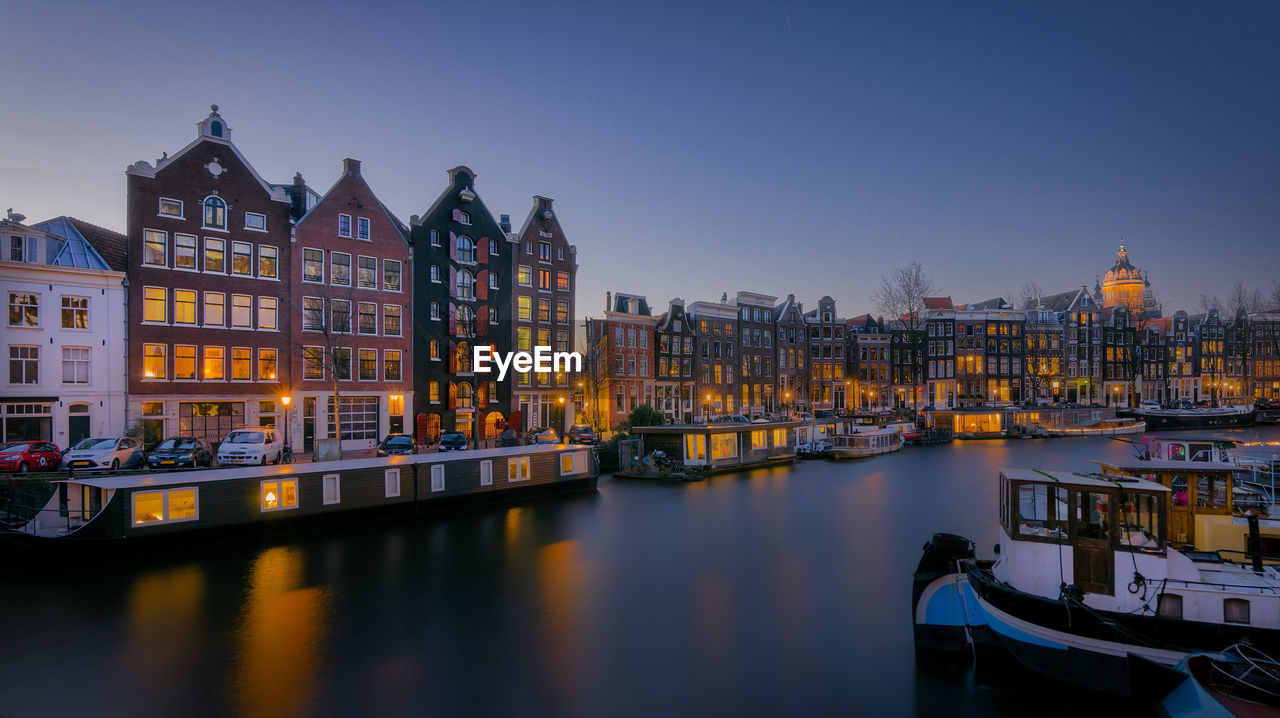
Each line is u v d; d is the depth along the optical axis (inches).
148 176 1370.6
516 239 2009.1
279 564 817.5
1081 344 3580.2
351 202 1644.9
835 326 3216.0
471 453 1199.6
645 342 2425.0
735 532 1015.6
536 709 500.7
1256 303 3907.5
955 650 588.7
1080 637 498.6
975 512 1164.5
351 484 1003.9
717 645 614.5
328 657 579.5
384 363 1684.3
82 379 1285.7
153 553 826.2
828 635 637.9
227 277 1457.9
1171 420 2618.1
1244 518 618.2
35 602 679.1
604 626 655.8
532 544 935.7
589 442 1825.8
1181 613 502.6
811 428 2053.4
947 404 3289.9
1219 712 394.0
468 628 647.1
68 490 852.6
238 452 1132.5
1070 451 2076.8
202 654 577.6
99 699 501.0
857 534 1008.2
